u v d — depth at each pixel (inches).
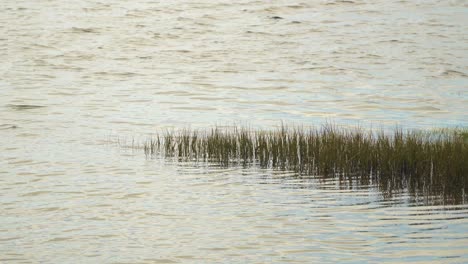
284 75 3464.6
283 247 1201.4
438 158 1581.0
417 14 5059.1
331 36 4389.8
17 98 2888.8
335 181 1612.9
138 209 1439.5
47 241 1252.5
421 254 1151.0
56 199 1520.7
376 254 1155.3
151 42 4200.3
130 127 2388.0
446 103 2842.0
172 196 1530.5
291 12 5118.1
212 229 1304.1
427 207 1396.4
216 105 2832.2
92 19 4753.9
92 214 1411.2
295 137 1815.9
